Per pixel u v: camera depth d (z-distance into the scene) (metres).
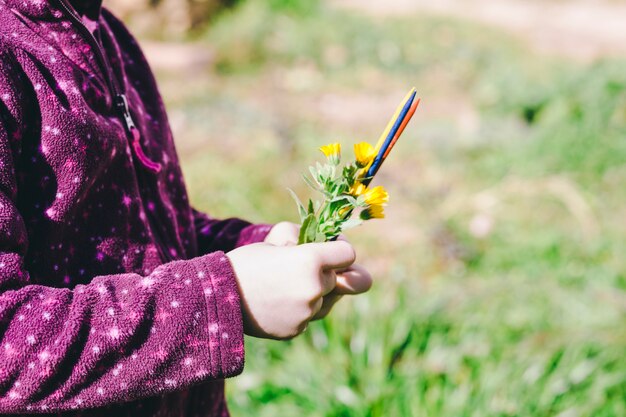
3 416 0.82
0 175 0.71
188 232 1.10
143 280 0.77
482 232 3.50
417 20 8.22
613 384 2.27
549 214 3.67
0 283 0.69
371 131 5.00
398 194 3.88
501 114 4.95
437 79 6.32
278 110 5.31
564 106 4.70
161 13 6.85
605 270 3.07
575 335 2.53
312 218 0.87
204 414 1.12
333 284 0.84
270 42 6.87
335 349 2.35
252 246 0.83
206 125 4.77
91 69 0.87
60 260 0.81
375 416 2.14
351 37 7.14
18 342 0.69
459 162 4.28
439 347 2.41
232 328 0.76
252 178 3.93
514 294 2.84
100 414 0.86
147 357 0.73
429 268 3.15
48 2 0.82
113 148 0.85
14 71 0.76
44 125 0.77
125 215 0.88
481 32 7.99
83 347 0.71
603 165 4.10
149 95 1.10
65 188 0.79
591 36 8.35
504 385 2.24
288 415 2.17
